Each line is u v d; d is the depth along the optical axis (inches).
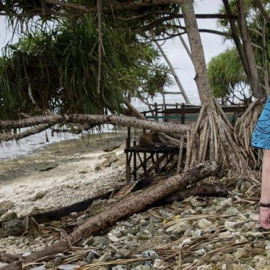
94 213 188.7
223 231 135.7
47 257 137.1
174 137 266.1
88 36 225.1
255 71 244.4
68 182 401.4
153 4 221.8
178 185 169.3
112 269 118.3
